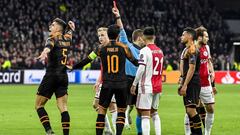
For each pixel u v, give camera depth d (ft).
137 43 90.22
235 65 312.71
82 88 239.09
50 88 81.25
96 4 355.56
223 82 296.30
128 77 88.69
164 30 353.51
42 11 337.31
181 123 112.68
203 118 92.07
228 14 411.13
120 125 77.87
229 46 350.43
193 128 82.33
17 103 159.63
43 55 77.05
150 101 79.20
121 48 77.30
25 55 284.20
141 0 372.17
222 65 314.14
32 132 96.43
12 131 97.66
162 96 193.77
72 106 151.74
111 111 92.38
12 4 331.98
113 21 347.36
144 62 77.51
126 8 361.30
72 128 103.04
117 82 77.05
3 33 304.09
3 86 251.60
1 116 123.85
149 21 357.20
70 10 349.20
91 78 280.72
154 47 79.36
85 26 337.31
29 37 313.53
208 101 87.35
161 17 363.97
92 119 119.14
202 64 86.38
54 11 342.03
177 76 291.99
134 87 78.48
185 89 79.97
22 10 332.19
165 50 323.37
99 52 78.07
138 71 77.51
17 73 270.26
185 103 81.92
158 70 79.41
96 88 90.48
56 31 81.82
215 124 111.04
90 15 346.54
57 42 80.74
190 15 372.79
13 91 215.72
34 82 272.92
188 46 80.28
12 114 128.26
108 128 91.20
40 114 81.35
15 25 320.09
